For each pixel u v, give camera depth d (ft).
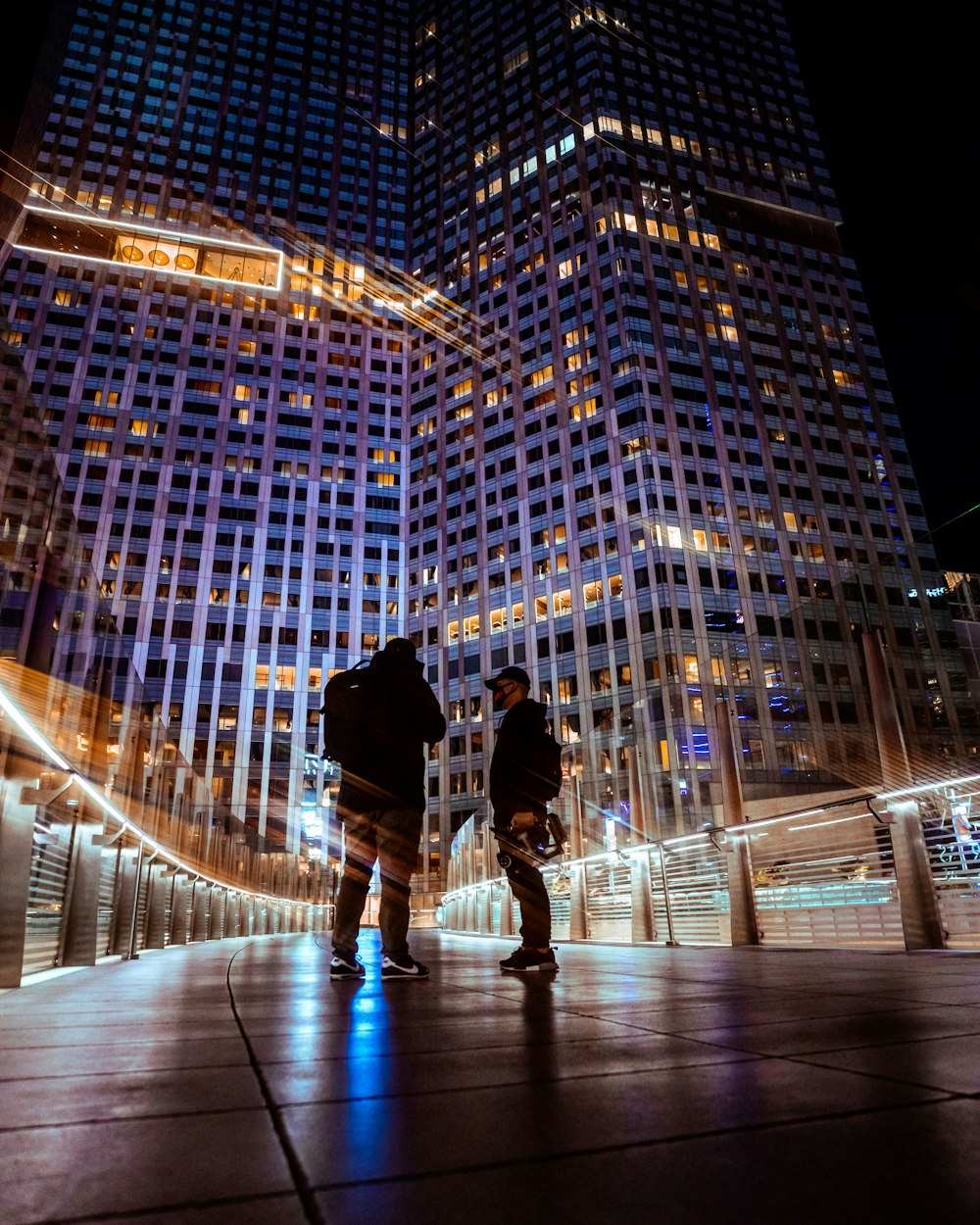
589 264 249.14
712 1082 5.56
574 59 282.56
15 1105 5.08
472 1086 5.56
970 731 32.91
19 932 16.37
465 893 95.09
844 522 227.20
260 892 84.12
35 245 248.93
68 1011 10.62
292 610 240.73
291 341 270.67
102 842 25.03
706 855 40.68
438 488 259.60
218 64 300.20
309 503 253.85
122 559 228.84
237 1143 4.22
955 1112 4.61
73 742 22.30
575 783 55.98
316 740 229.86
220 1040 7.77
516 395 251.60
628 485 218.18
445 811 225.97
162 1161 3.90
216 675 226.99
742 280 254.27
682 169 265.95
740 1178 3.57
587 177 260.62
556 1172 3.70
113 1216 3.14
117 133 272.51
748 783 39.50
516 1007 10.25
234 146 289.12
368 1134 4.37
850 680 37.68
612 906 50.96
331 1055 6.82
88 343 244.63
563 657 216.33
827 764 37.04
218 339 260.83
